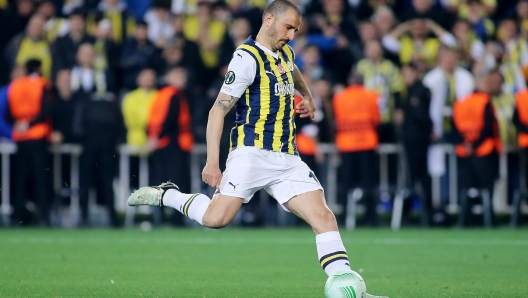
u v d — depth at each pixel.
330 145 48.22
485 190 47.12
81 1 56.16
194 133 48.22
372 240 38.81
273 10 19.66
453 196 48.34
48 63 50.69
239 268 27.88
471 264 29.11
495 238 39.91
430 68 51.12
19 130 45.38
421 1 55.34
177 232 43.94
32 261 29.64
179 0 57.66
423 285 23.64
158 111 46.12
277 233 43.38
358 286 18.52
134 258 30.86
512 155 48.88
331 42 53.00
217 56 51.78
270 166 19.70
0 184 46.88
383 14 53.50
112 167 46.84
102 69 48.03
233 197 19.73
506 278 25.20
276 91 19.75
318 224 19.36
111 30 52.31
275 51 19.95
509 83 51.91
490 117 46.62
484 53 51.28
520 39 53.34
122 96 51.72
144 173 47.94
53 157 47.09
